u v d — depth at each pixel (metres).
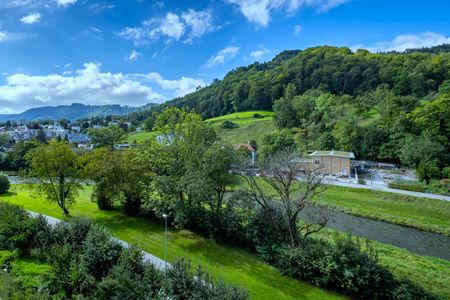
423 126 46.56
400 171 44.22
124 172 24.61
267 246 17.05
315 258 14.71
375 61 87.94
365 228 24.55
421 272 15.96
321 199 32.28
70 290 11.58
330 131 61.09
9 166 61.09
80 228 15.85
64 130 144.12
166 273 11.44
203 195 19.52
